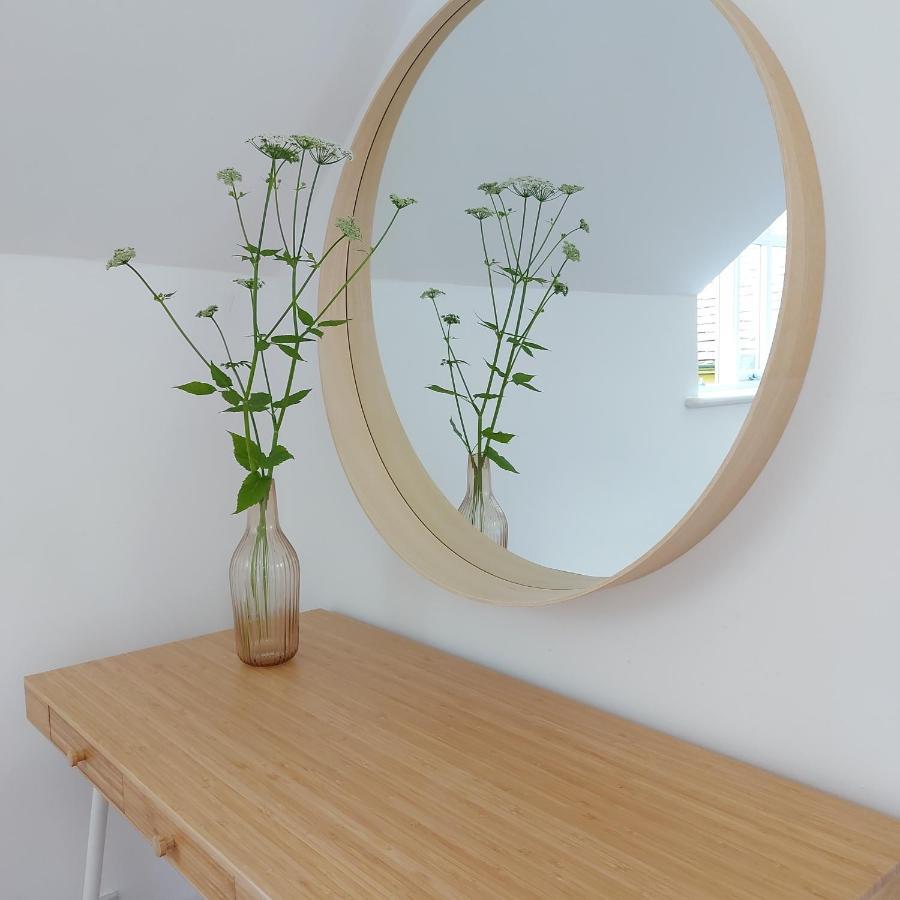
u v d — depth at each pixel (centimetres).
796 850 93
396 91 155
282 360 192
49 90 138
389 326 158
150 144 153
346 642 162
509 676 146
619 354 118
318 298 166
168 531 181
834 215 101
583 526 125
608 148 118
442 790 107
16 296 158
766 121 101
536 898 85
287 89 158
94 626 172
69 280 164
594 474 122
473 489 144
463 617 155
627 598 127
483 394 141
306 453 188
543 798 104
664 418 112
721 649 117
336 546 183
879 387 99
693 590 119
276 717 129
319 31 151
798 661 109
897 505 99
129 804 112
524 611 143
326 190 174
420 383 153
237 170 165
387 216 157
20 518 162
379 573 173
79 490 168
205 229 172
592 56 120
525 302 133
